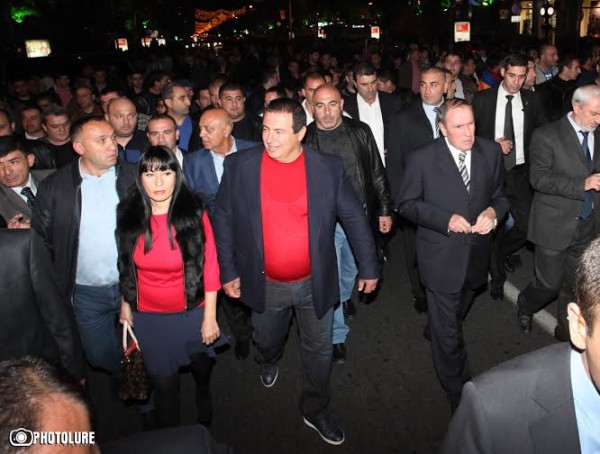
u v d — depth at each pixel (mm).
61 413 1007
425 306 5188
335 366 4469
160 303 3229
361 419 3846
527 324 4719
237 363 4625
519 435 1466
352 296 5637
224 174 3389
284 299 3492
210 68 21594
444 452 1616
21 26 37656
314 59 17609
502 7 36344
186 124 5898
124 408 4156
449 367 3789
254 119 6012
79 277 3604
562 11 29328
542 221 4238
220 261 3467
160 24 71812
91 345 3748
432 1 43844
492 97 5543
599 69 7488
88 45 40906
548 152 4086
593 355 1210
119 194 3541
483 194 3650
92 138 3377
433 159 3666
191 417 4012
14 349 2805
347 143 4504
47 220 3545
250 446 3648
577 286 1231
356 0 67062
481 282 3799
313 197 3258
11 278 2773
